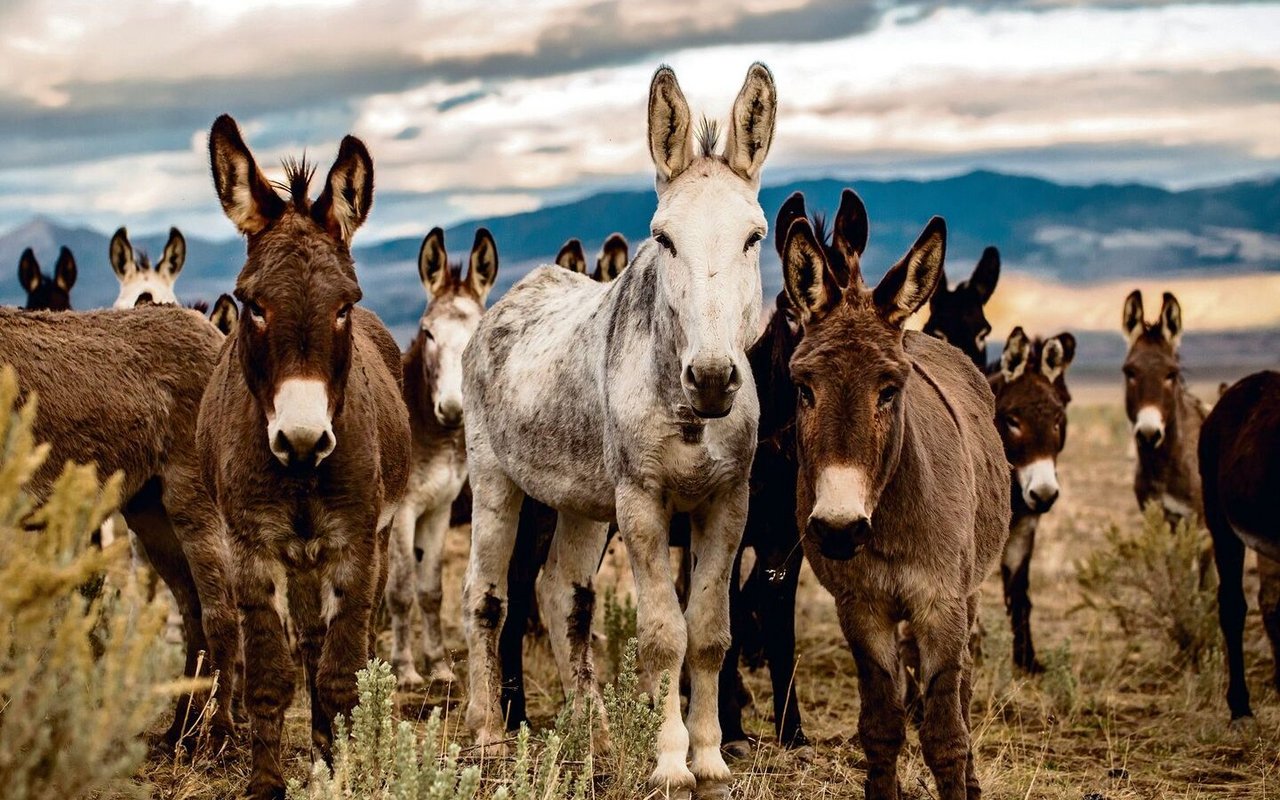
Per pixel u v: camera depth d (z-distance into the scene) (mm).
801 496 4695
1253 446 6930
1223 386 11008
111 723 3047
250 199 4754
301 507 4785
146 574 3438
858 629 4582
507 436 6031
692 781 4723
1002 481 5527
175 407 5840
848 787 5523
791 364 4457
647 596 4867
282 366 4445
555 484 5668
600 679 7656
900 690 4629
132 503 6047
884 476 4281
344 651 4875
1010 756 6168
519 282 6898
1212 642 8250
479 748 5527
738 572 6250
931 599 4488
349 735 4785
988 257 9219
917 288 4449
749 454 5004
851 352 4293
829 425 4219
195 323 6145
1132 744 6594
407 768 3598
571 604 6277
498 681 6297
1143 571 8648
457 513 9938
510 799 4344
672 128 4898
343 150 4805
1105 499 18281
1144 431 10383
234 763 5402
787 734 6309
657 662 4816
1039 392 8680
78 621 3088
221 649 5703
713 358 4422
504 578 6422
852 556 4152
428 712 7074
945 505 4531
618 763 4797
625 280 5254
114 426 5566
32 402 3184
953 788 4371
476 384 6598
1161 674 8266
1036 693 7672
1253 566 11570
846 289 4555
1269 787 5797
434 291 9578
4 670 3250
